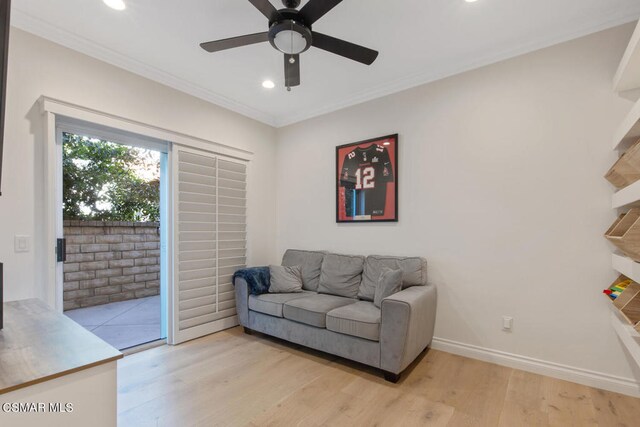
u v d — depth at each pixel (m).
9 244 2.11
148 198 4.23
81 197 3.53
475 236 2.69
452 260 2.81
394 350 2.22
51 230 2.26
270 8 1.69
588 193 2.23
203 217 3.29
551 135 2.38
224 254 3.50
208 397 2.08
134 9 2.09
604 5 2.04
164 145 3.13
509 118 2.55
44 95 2.24
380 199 3.25
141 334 3.21
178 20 2.21
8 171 2.11
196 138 3.24
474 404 1.99
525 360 2.44
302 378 2.34
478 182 2.68
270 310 2.96
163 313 3.17
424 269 2.83
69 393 0.94
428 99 2.98
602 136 2.19
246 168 3.81
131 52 2.61
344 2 2.00
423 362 2.60
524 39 2.42
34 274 2.20
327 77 3.04
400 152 3.14
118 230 4.02
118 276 4.04
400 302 2.22
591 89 2.23
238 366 2.54
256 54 2.64
